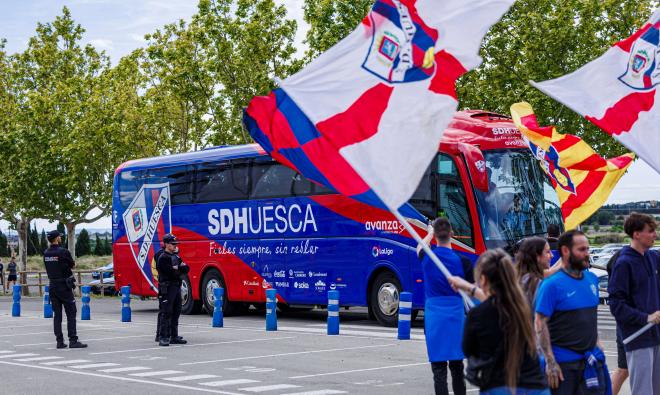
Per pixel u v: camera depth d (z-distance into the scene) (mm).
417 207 20328
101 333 21766
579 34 33688
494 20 8586
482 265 6512
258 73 37281
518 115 11805
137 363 15984
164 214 28031
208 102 40000
